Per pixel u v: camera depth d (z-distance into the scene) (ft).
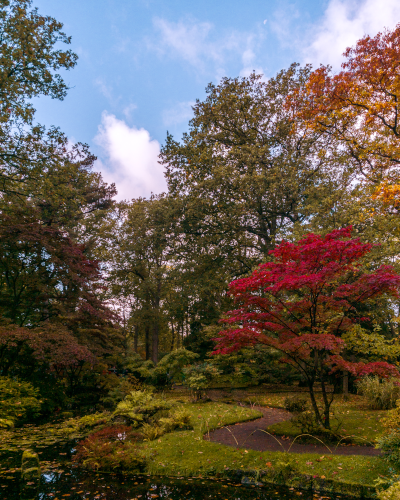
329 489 15.47
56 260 39.55
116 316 46.98
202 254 70.54
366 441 20.44
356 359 46.03
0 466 19.19
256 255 71.61
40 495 15.25
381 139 41.91
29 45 44.24
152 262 85.81
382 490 13.82
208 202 61.72
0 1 41.96
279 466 17.28
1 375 36.60
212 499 14.89
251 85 65.87
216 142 64.90
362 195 42.55
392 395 31.55
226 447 20.35
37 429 28.91
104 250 82.64
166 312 86.79
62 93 48.29
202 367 42.83
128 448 20.72
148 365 59.62
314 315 23.76
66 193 51.96
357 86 39.34
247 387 51.90
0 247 38.86
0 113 43.62
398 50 35.91
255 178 54.29
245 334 22.62
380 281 20.40
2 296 40.68
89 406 41.22
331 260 22.85
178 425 26.53
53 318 41.60
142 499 14.87
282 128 62.39
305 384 52.24
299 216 62.49
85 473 18.33
